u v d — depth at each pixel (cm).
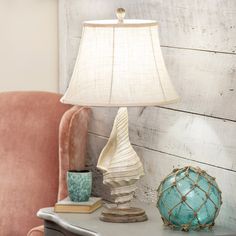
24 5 423
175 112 335
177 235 295
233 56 302
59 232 329
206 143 318
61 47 420
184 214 297
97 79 302
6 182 383
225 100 307
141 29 303
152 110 349
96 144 392
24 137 385
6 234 380
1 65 423
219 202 301
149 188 354
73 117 368
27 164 383
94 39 305
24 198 380
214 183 302
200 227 299
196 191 297
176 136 335
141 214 317
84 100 302
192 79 323
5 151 386
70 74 412
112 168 315
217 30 309
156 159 348
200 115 320
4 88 425
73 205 332
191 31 322
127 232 299
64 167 368
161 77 305
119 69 301
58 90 429
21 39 425
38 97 390
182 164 332
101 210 337
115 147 321
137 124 360
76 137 369
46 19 427
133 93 300
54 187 379
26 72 428
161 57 309
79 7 400
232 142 305
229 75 304
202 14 315
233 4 299
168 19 335
